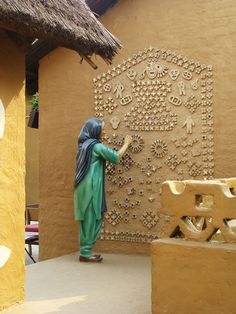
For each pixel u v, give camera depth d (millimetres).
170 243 5176
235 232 5277
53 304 6168
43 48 9734
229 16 8781
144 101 9367
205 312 4977
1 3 4684
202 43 8969
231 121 8719
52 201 10000
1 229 5734
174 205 5359
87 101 9789
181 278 5102
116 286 7098
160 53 9289
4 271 5801
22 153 6066
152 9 9375
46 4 5461
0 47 5762
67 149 9898
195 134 8977
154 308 5238
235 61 8727
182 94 9094
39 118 10141
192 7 9055
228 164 8711
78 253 9609
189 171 9008
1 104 5754
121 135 9523
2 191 5750
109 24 9688
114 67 9602
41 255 10070
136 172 9391
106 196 9609
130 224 9438
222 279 4887
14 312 5777
